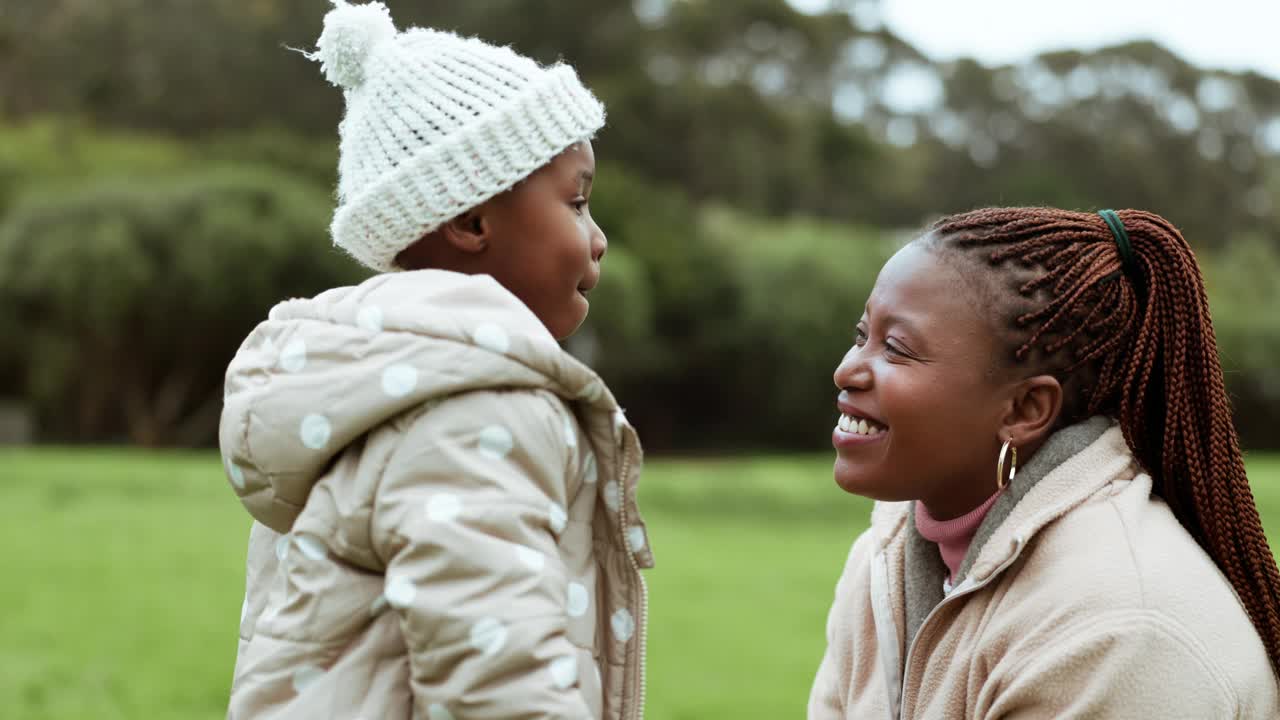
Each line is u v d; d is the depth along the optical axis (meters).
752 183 47.91
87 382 33.84
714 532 13.28
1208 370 1.77
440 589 1.57
